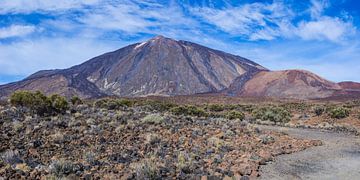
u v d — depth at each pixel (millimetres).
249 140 19219
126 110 30688
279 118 39438
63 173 10023
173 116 26906
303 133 27688
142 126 19734
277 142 19859
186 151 14625
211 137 18359
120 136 16547
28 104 23266
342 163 15180
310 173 13117
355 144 21609
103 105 33031
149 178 10188
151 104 45094
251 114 45031
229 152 15445
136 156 13102
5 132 15500
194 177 10719
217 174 11469
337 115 40375
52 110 23031
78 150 13391
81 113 23594
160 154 13648
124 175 10273
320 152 17969
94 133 16594
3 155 11281
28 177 9258
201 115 38438
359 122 36500
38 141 13680
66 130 16859
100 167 11070
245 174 12133
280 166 14023
